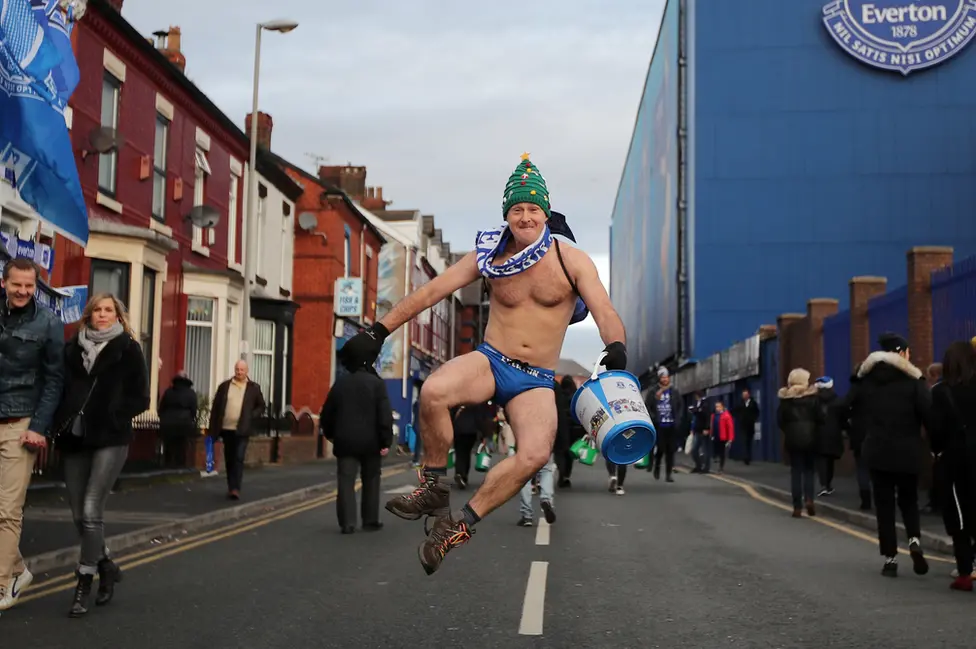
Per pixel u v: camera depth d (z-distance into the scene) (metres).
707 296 43.41
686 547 9.62
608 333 4.17
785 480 20.05
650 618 6.15
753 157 43.50
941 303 17.31
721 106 43.84
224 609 6.39
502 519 12.14
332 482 17.98
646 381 66.75
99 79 17.97
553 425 4.24
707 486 18.72
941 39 42.41
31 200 10.19
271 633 5.69
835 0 43.12
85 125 17.47
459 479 16.83
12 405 6.05
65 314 11.54
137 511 12.02
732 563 8.57
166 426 18.12
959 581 7.24
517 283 4.25
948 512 7.27
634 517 12.52
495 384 4.28
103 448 6.25
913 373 7.90
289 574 7.84
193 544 9.70
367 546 9.59
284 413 27.17
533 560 8.64
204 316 22.72
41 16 10.17
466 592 7.04
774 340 30.61
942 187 42.44
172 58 23.91
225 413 13.88
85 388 6.19
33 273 6.07
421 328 51.75
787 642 5.51
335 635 5.64
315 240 31.67
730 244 43.41
